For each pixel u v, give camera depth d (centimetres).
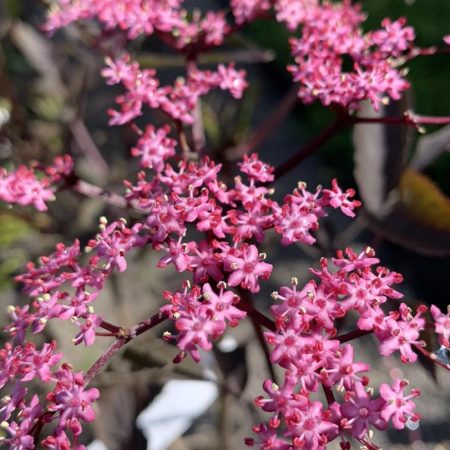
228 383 16
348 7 16
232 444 18
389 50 14
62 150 22
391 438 21
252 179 12
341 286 11
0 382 11
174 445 19
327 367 10
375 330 11
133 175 21
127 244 12
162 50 21
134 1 16
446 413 21
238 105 24
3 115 22
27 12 25
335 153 31
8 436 12
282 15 16
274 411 10
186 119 14
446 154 27
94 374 11
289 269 26
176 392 18
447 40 14
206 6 43
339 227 28
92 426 16
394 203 14
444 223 14
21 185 14
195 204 12
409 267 26
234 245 11
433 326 11
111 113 14
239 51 20
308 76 14
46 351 11
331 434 10
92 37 20
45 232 20
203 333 10
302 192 12
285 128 34
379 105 15
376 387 21
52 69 24
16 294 20
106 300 17
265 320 12
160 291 18
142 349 15
